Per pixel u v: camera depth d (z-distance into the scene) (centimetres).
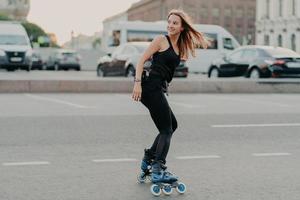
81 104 1571
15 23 3553
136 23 3897
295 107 1552
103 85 2023
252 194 625
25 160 794
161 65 639
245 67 2430
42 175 705
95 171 733
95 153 853
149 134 1042
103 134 1034
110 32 3912
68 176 702
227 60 2538
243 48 2486
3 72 3375
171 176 627
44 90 1981
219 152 875
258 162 801
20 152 852
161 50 639
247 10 12344
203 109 1480
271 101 1752
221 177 708
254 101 1748
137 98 639
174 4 12212
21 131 1055
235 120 1246
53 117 1261
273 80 2175
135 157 829
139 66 638
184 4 11925
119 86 2039
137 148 901
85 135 1018
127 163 786
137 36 3884
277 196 617
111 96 1870
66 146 907
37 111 1376
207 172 736
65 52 5491
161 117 645
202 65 3828
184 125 1161
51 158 811
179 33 645
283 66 2258
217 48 3869
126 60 2631
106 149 888
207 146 926
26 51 3388
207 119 1261
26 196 606
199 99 1812
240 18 12312
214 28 3884
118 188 648
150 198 608
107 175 712
